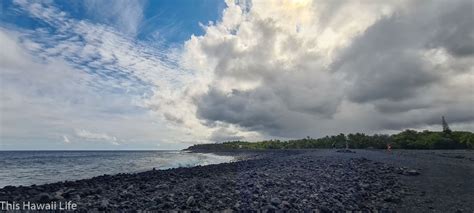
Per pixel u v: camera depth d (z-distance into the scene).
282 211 12.25
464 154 56.91
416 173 23.75
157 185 19.31
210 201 13.95
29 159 96.94
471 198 15.38
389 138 132.00
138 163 68.44
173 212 11.87
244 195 15.41
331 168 29.91
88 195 15.56
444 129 121.38
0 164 66.88
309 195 15.52
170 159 93.62
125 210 12.11
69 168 51.75
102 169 48.72
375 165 31.84
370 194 16.39
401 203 14.38
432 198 15.41
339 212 12.54
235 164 42.06
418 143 118.50
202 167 37.03
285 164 36.88
